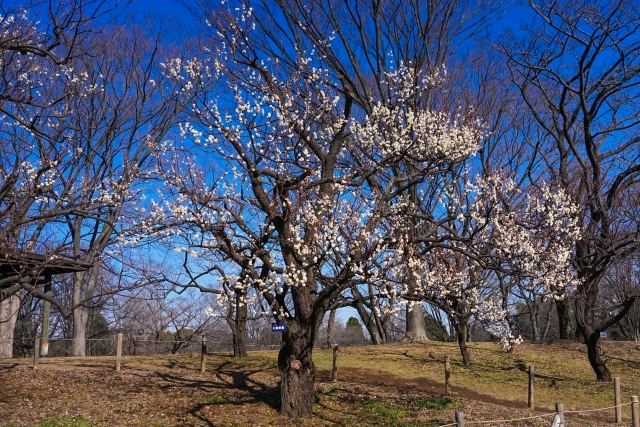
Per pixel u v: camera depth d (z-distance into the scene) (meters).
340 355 18.66
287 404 10.34
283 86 11.16
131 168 17.08
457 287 12.02
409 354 19.12
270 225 10.34
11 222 8.52
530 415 11.79
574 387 15.34
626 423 11.65
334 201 10.52
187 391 11.87
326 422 10.09
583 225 15.11
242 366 15.30
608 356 19.17
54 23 8.51
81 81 14.12
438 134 11.05
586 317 15.96
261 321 33.03
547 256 12.17
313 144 10.74
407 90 12.93
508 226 11.47
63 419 9.32
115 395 11.20
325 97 11.15
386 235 10.55
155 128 19.64
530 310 28.30
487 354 19.39
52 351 30.66
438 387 14.75
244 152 10.40
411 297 9.95
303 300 10.21
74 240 20.56
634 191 16.89
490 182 12.51
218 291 9.80
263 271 10.13
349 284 9.57
